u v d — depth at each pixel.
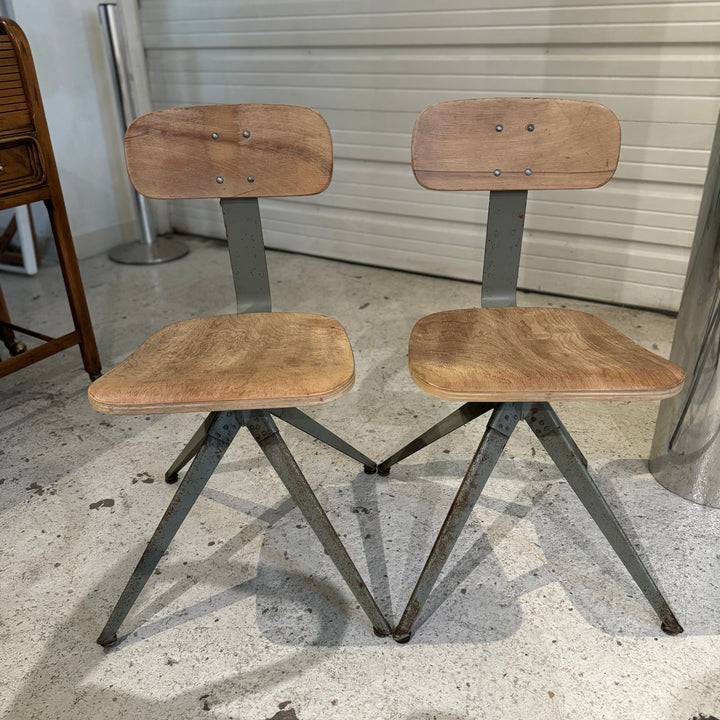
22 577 1.33
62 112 3.04
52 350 1.95
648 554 1.36
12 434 1.82
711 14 2.06
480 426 1.83
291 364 1.07
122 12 3.13
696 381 1.43
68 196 3.15
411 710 1.06
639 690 1.08
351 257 3.11
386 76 2.67
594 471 1.62
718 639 1.17
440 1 2.44
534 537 1.41
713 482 1.46
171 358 1.12
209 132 1.26
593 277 2.59
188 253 3.31
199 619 1.23
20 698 1.09
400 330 2.39
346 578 1.14
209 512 1.51
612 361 1.05
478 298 2.68
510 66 2.43
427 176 1.28
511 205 1.30
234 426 1.08
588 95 2.34
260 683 1.11
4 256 3.01
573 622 1.21
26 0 2.80
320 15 2.70
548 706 1.06
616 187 2.41
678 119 2.22
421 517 1.48
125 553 1.40
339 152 2.91
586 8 2.22
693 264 1.44
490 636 1.19
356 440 1.76
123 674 1.13
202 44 3.07
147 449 1.75
